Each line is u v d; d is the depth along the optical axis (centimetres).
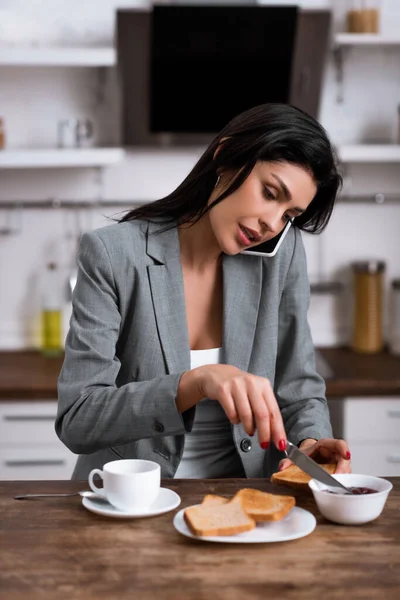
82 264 155
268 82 291
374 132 319
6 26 297
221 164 146
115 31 296
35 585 103
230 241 146
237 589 102
